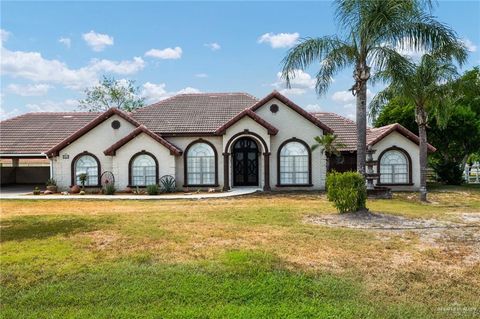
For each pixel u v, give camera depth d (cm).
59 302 681
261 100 2684
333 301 692
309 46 1919
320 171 2683
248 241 1057
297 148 2689
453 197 2381
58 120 3172
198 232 1169
